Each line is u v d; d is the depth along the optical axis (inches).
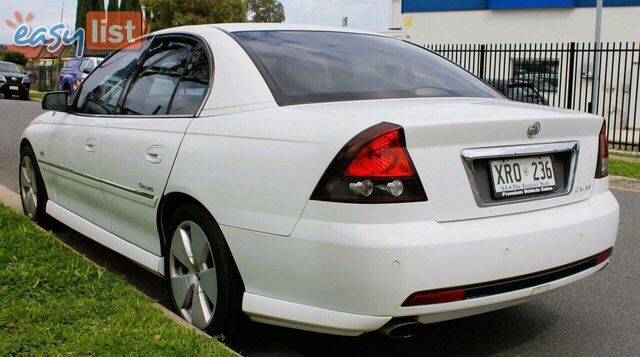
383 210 104.0
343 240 104.2
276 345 135.0
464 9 869.8
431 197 107.3
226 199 122.1
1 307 133.8
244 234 118.6
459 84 152.4
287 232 111.3
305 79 132.8
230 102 131.3
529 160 121.7
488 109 124.2
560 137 127.0
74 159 180.9
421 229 105.3
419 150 107.4
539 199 122.1
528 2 823.7
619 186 377.4
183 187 132.3
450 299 106.7
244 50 138.1
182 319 135.9
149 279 175.8
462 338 142.8
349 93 131.6
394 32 903.7
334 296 107.2
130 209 154.9
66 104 195.0
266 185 115.3
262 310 117.7
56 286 145.8
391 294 103.1
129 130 155.5
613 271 196.4
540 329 149.0
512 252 111.7
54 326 125.1
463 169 111.3
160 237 146.0
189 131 135.9
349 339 140.6
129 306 136.1
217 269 126.5
